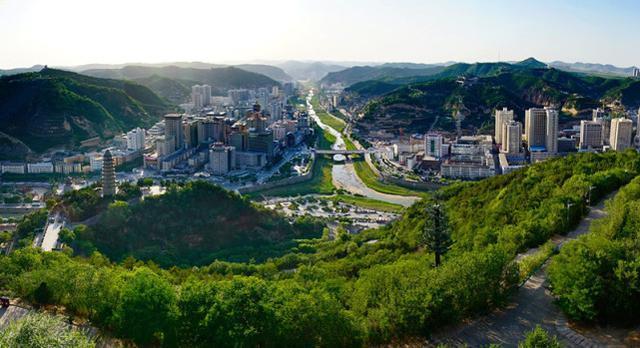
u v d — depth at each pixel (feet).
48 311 642.22
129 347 550.77
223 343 481.46
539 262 626.23
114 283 613.52
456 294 526.16
